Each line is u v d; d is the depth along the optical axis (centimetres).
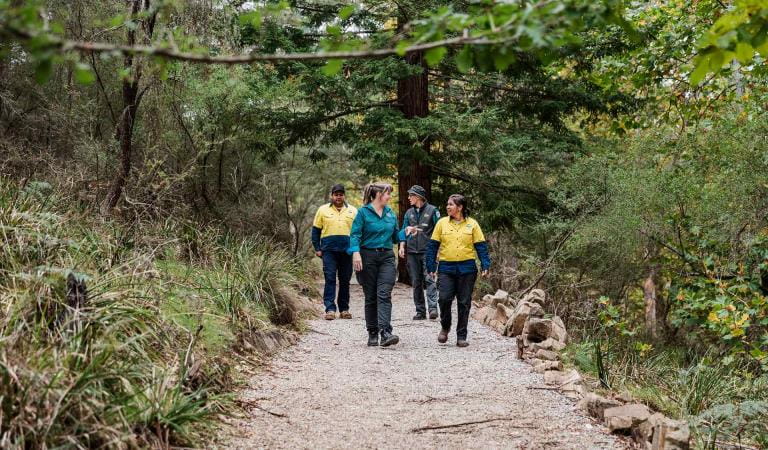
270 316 812
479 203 1487
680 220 1069
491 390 571
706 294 1017
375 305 778
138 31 788
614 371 691
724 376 793
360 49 267
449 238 779
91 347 396
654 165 1205
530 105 1455
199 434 405
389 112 1374
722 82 1205
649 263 1238
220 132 1239
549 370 638
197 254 895
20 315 407
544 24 258
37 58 204
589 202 1198
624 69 1238
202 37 924
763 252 939
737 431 565
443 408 514
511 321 862
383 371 641
